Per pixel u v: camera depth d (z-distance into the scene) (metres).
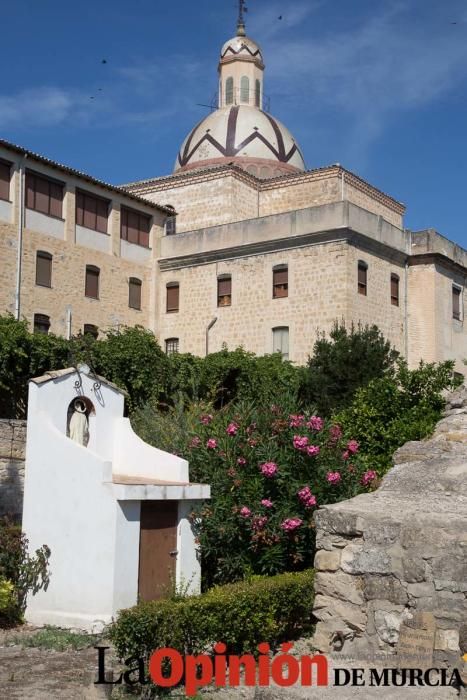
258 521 11.59
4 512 17.48
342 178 41.09
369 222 34.62
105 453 12.95
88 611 10.95
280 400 13.73
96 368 23.83
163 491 11.41
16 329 22.09
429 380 15.77
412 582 7.41
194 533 11.97
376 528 7.73
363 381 25.08
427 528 7.43
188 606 8.92
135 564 11.15
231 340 35.69
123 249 36.47
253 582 10.29
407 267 37.69
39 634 10.69
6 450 17.77
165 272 38.22
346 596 7.85
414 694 6.56
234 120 46.25
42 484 11.70
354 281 33.38
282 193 42.78
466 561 7.11
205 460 12.78
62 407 12.32
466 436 10.84
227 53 49.44
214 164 45.19
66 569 11.27
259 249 35.28
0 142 30.25
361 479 12.54
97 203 35.44
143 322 37.25
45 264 32.53
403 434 14.77
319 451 12.39
